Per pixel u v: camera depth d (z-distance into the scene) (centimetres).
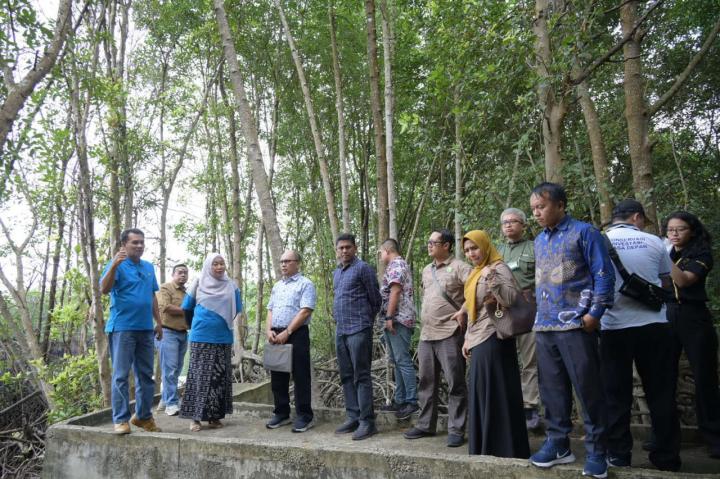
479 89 466
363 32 880
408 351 443
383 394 637
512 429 317
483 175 655
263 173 548
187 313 478
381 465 323
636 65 489
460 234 614
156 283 444
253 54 945
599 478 266
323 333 1012
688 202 627
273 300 464
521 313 312
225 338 462
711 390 334
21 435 693
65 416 630
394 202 621
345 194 721
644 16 396
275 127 1008
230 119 913
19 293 744
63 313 696
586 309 275
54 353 931
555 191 290
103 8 611
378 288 428
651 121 794
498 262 327
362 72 948
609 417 306
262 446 355
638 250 309
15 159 477
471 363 331
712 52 758
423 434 404
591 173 610
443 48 479
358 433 408
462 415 377
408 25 704
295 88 1004
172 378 536
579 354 273
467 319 348
